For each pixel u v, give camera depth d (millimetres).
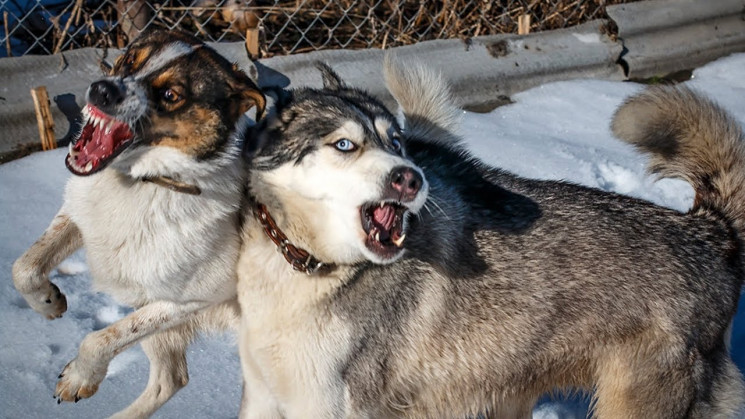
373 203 3043
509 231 3375
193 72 2906
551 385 3514
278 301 3098
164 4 5711
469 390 3385
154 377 3490
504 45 6398
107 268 3086
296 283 3080
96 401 3518
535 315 3328
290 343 3104
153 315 3154
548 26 6891
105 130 2832
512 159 5418
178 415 3504
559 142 5734
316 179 2996
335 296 3104
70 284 4105
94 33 5738
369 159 2986
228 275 3141
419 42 6152
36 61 5145
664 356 3328
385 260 3008
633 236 3414
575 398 3955
